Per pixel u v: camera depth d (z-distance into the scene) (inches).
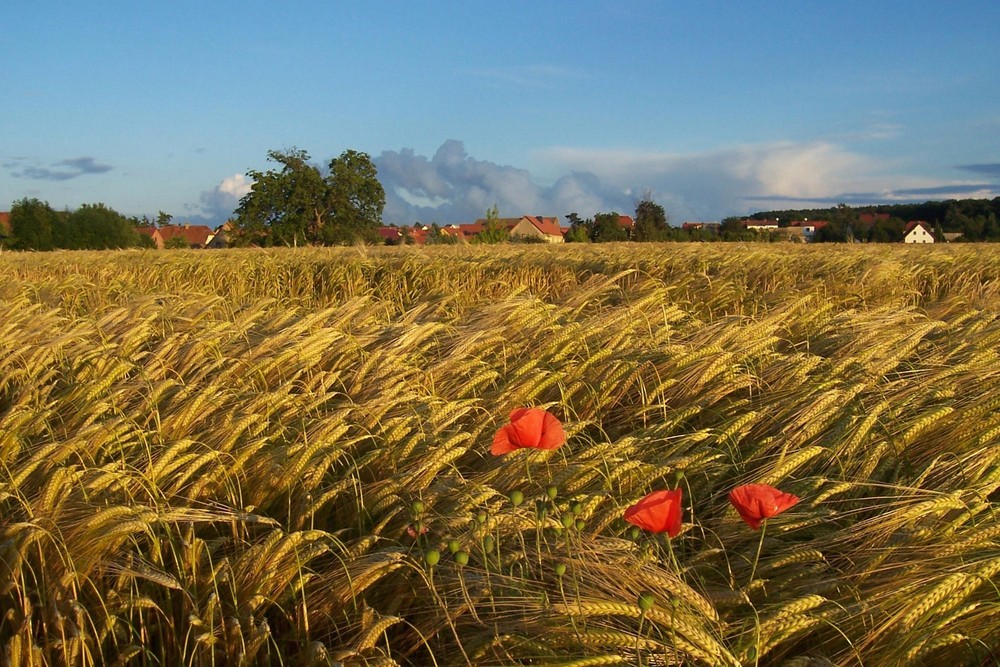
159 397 143.7
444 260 497.7
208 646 82.2
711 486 116.5
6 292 350.0
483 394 158.7
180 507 100.8
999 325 177.2
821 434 130.8
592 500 102.6
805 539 104.7
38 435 139.0
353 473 121.0
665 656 73.6
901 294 323.9
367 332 210.4
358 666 77.5
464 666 79.2
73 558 92.7
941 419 125.7
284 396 140.9
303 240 2230.6
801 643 84.4
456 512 103.5
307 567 95.0
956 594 78.6
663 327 192.2
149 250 774.5
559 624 78.0
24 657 81.4
